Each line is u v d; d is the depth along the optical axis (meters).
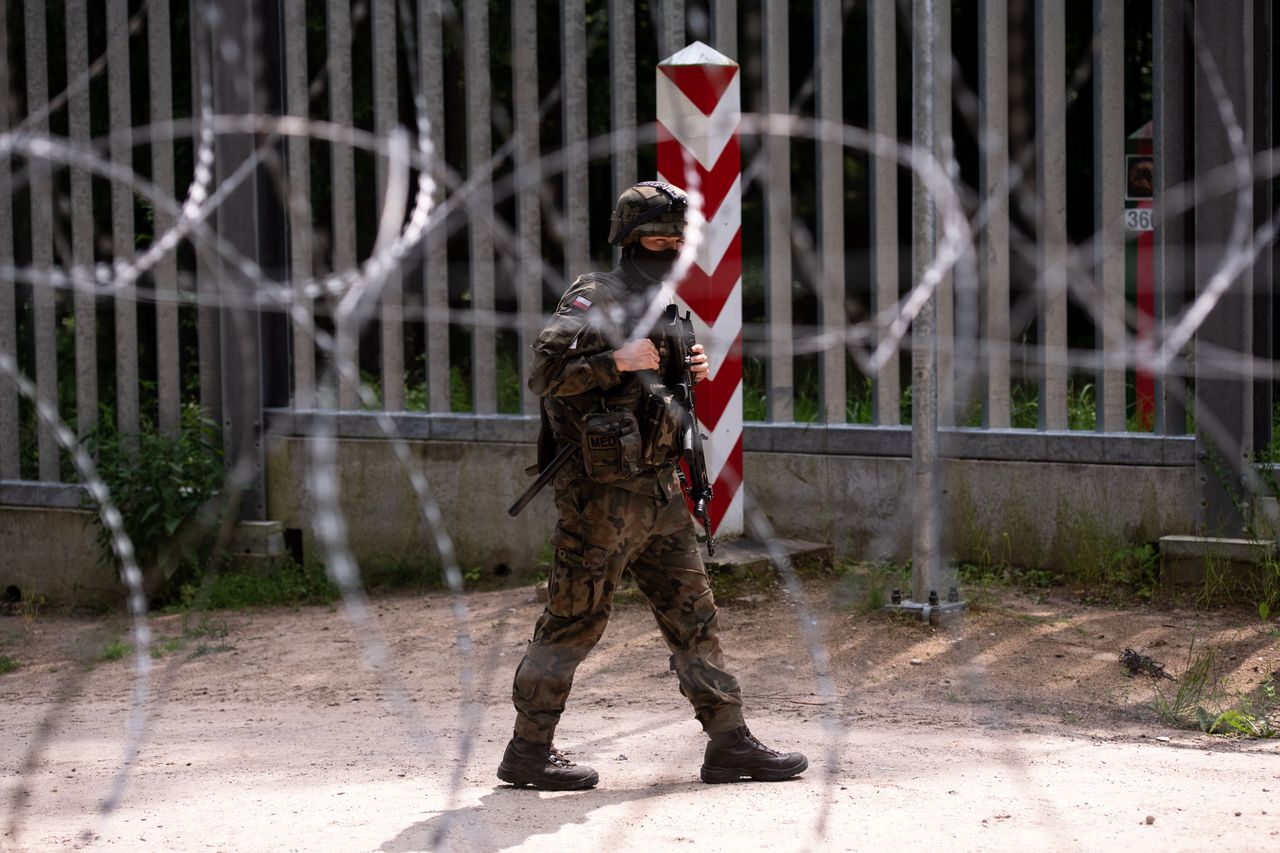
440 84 25.91
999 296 22.77
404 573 26.48
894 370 23.75
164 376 28.25
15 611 28.28
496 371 27.83
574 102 25.09
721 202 21.48
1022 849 11.22
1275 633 19.05
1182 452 21.58
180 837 12.35
